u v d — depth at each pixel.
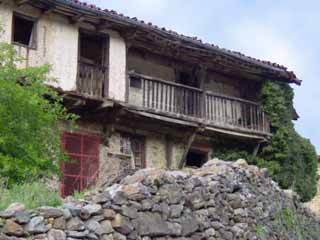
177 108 18.94
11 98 11.41
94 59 18.28
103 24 17.47
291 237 12.59
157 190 9.53
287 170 21.00
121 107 17.59
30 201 8.35
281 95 21.31
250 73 21.23
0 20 15.60
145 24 17.86
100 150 17.98
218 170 11.40
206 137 20.56
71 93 16.64
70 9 16.69
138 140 19.06
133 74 18.27
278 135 20.97
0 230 7.47
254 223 11.54
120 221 8.69
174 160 19.59
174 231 9.51
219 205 10.78
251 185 11.98
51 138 12.12
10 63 12.23
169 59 20.27
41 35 16.80
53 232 7.88
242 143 21.14
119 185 9.30
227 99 20.28
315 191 21.92
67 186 16.86
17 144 11.27
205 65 19.97
